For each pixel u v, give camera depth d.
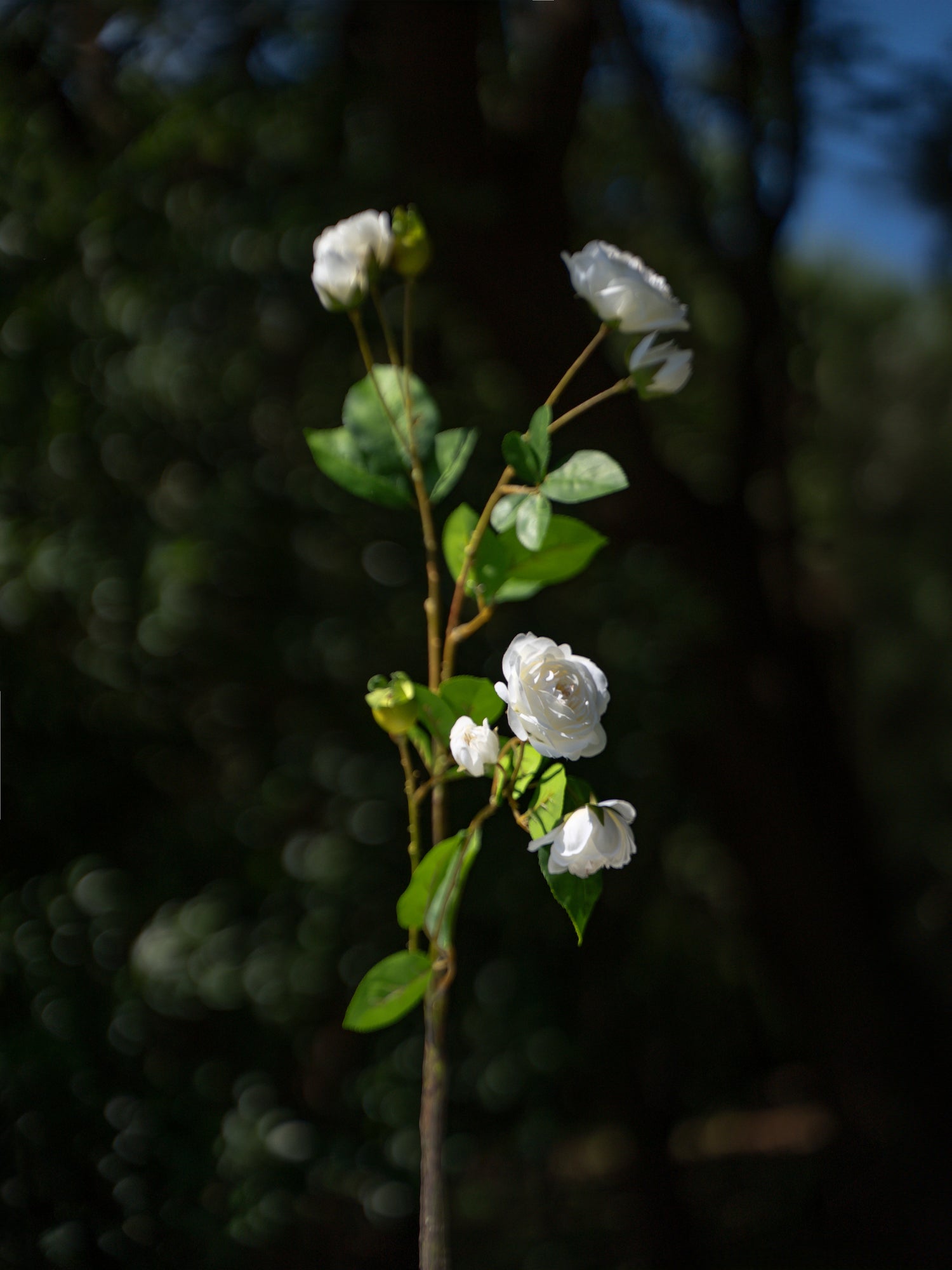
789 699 4.19
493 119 3.78
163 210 2.70
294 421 2.81
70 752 2.58
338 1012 2.62
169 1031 2.47
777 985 4.52
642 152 4.27
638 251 4.37
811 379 4.84
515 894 2.67
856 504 8.52
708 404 4.46
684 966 3.74
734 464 4.23
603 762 2.91
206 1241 2.23
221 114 2.73
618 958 3.30
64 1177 2.16
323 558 2.77
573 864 1.00
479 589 1.10
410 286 1.13
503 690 0.99
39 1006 2.26
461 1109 2.80
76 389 2.60
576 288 1.08
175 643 2.51
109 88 2.89
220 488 2.62
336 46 3.18
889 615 8.04
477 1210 3.79
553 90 3.69
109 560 2.50
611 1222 3.96
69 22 2.82
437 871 1.04
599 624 2.92
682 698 3.14
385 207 2.83
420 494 1.12
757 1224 4.63
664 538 3.92
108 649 2.51
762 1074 4.47
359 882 2.58
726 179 4.20
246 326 2.71
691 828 3.91
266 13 2.98
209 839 2.64
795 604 4.38
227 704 2.70
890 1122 4.46
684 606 3.05
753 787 4.12
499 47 3.86
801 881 4.27
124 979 2.39
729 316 4.57
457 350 3.44
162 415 2.62
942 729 7.59
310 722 2.74
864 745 7.15
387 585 2.75
